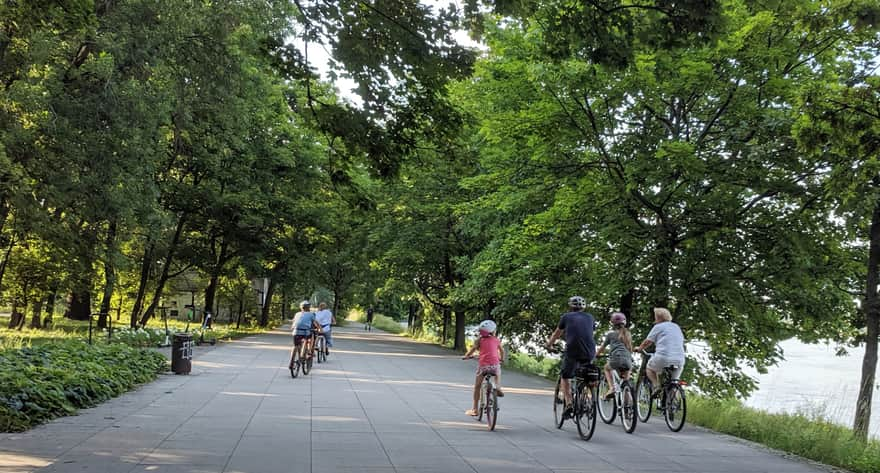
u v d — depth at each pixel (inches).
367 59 354.0
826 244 614.2
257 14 807.7
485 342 404.8
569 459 314.3
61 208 812.6
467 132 422.6
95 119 732.0
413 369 804.6
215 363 737.0
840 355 754.8
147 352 644.1
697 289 646.5
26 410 346.0
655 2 296.4
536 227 692.1
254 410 419.8
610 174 618.8
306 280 1642.5
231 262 1654.8
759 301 663.8
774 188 576.4
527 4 320.2
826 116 379.6
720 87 585.6
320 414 416.8
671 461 321.4
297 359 639.8
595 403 367.2
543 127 608.4
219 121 968.9
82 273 1007.6
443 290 1434.5
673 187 602.9
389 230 1301.7
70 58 756.6
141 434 325.4
